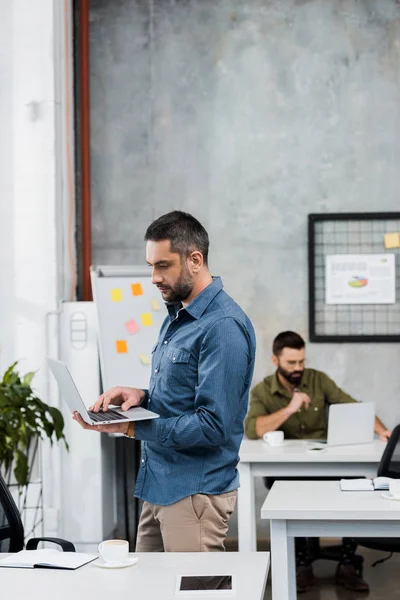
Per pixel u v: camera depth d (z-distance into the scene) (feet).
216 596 6.46
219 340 8.20
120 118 19.52
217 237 19.36
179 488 8.34
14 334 17.56
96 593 6.59
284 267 19.22
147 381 17.13
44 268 17.57
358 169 19.20
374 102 19.24
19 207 17.67
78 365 17.40
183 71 19.51
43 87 17.70
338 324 18.99
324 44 19.35
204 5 19.53
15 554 7.86
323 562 17.06
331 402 17.28
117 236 19.49
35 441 16.65
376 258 18.97
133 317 17.39
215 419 8.06
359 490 10.43
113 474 18.69
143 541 8.94
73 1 19.35
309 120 19.30
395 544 12.30
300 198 19.25
